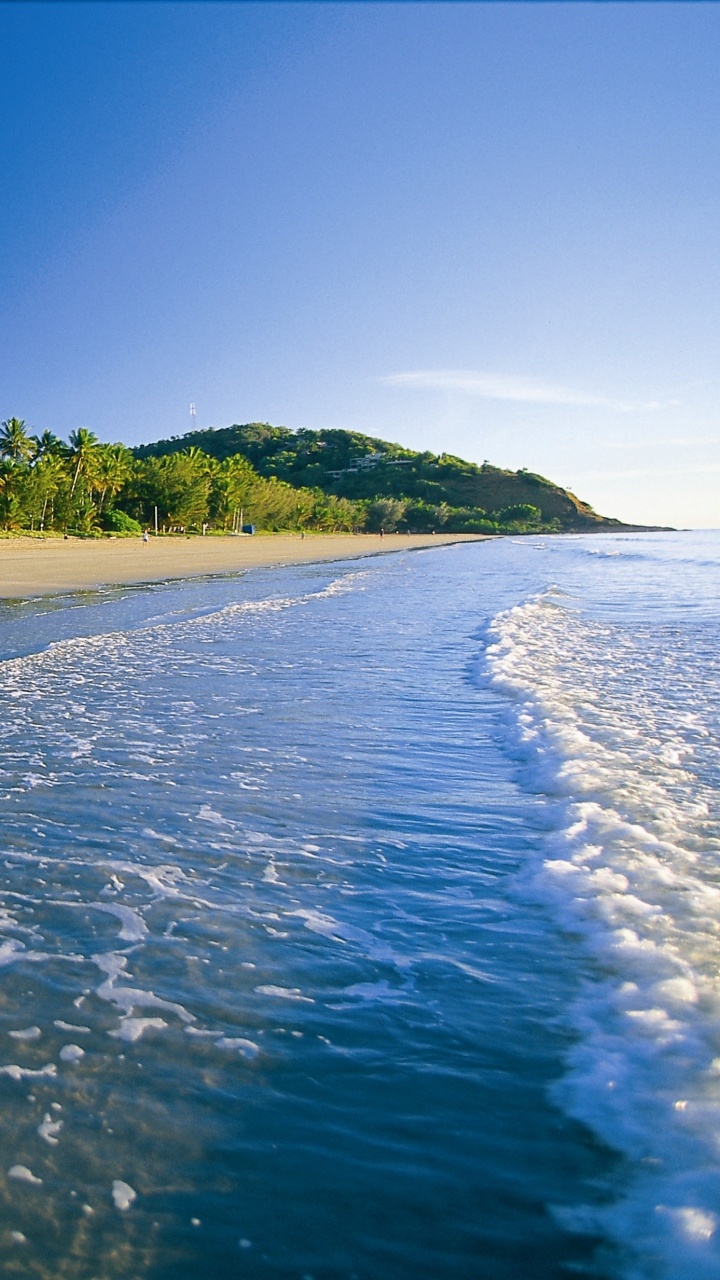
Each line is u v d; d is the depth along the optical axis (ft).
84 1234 7.44
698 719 25.94
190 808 18.94
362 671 36.86
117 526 269.64
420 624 55.67
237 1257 7.22
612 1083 9.21
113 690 32.76
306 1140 8.55
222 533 331.36
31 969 11.99
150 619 58.34
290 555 181.16
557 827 17.19
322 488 609.42
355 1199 7.82
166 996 11.26
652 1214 7.51
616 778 19.74
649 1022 10.22
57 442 255.70
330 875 15.26
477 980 11.51
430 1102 9.08
